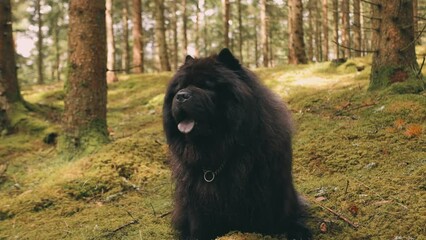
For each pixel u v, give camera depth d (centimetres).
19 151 830
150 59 4231
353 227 383
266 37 2536
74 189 588
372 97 716
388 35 720
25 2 2852
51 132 863
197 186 373
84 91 725
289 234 392
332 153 571
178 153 381
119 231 456
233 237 354
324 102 813
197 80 364
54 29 3262
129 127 984
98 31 730
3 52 949
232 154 362
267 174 366
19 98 980
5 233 495
